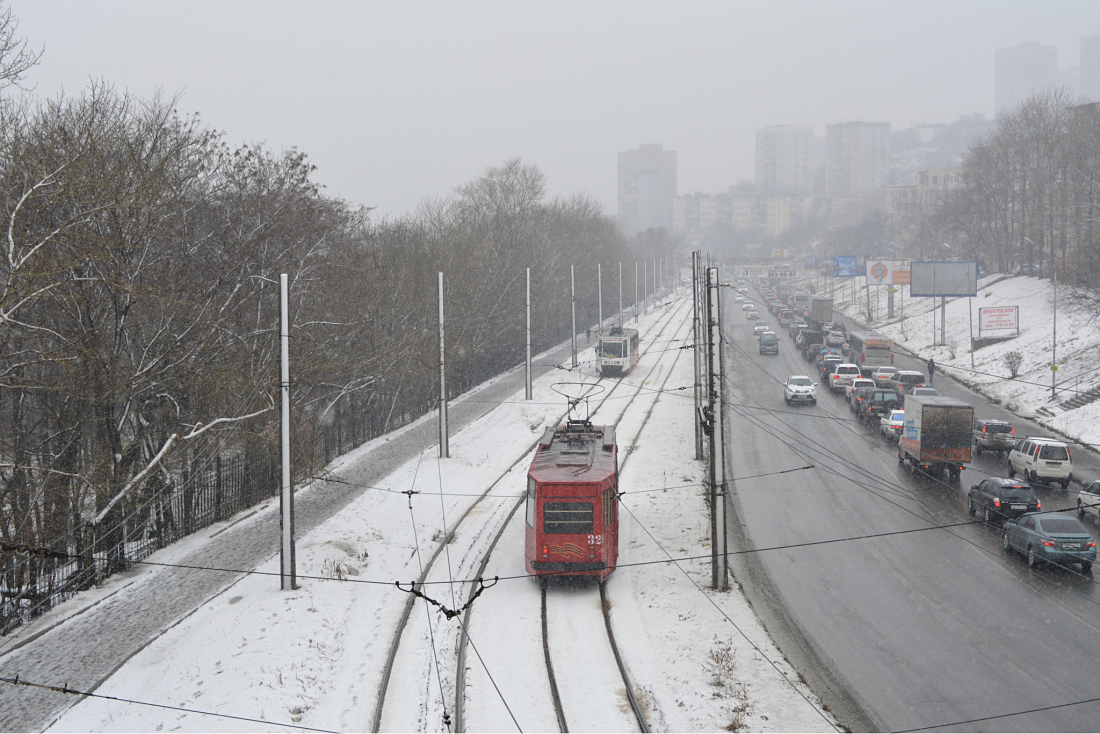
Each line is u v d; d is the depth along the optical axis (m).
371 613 18.69
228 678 15.12
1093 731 13.10
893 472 32.81
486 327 59.53
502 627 18.02
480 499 29.48
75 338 22.16
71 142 20.95
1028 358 54.44
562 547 20.17
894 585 20.36
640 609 19.06
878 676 15.30
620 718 13.84
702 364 55.50
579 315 96.38
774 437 40.00
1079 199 68.88
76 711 14.39
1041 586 20.16
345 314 35.41
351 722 13.59
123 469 23.84
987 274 89.81
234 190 30.06
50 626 18.72
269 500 31.16
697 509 27.80
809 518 26.52
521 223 78.38
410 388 48.84
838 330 77.12
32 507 20.45
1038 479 30.55
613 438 25.55
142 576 22.36
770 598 19.67
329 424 39.62
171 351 24.91
